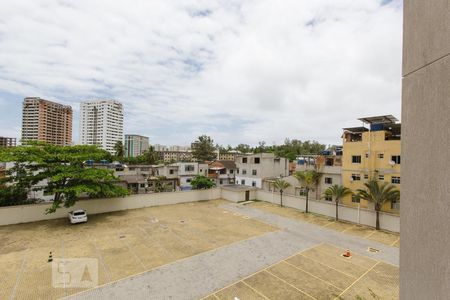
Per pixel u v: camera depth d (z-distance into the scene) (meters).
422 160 2.15
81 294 10.43
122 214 24.36
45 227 19.77
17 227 19.69
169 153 129.88
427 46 2.12
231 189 32.28
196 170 52.00
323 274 12.37
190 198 31.33
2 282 11.34
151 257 14.20
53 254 14.47
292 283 11.48
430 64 2.07
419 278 2.15
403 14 2.50
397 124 23.94
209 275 12.15
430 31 2.08
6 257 13.99
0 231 18.66
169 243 16.47
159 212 25.41
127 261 13.64
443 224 1.90
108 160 47.31
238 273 12.38
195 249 15.48
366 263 13.69
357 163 24.95
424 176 2.12
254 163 42.16
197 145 87.31
